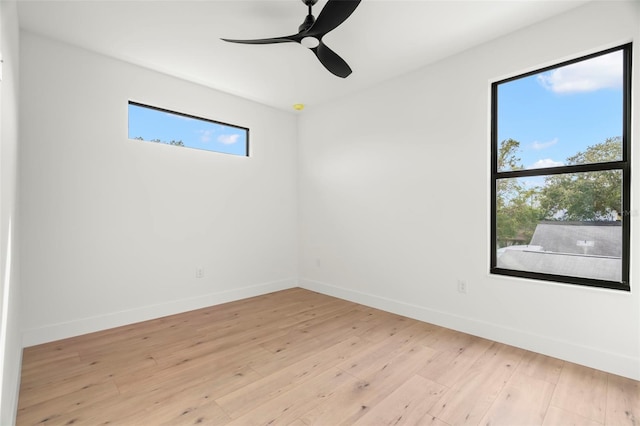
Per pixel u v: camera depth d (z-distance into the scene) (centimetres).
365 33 251
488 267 269
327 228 416
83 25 240
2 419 126
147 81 312
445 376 208
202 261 358
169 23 237
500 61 258
